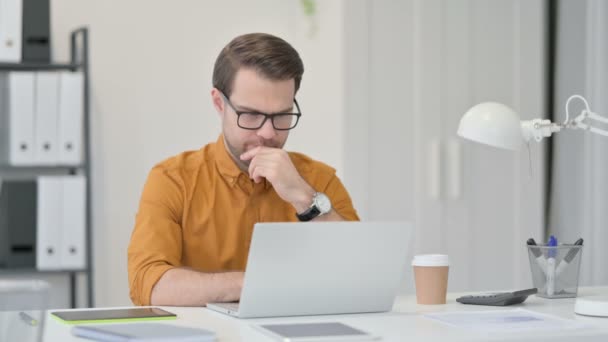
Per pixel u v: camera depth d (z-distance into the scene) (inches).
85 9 147.3
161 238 83.7
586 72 148.8
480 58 152.9
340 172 146.5
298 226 63.6
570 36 152.7
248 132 83.9
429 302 74.7
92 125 147.5
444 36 150.5
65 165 138.4
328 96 149.2
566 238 153.5
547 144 157.9
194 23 152.3
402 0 148.0
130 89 149.2
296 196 81.4
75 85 137.1
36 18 137.9
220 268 89.4
